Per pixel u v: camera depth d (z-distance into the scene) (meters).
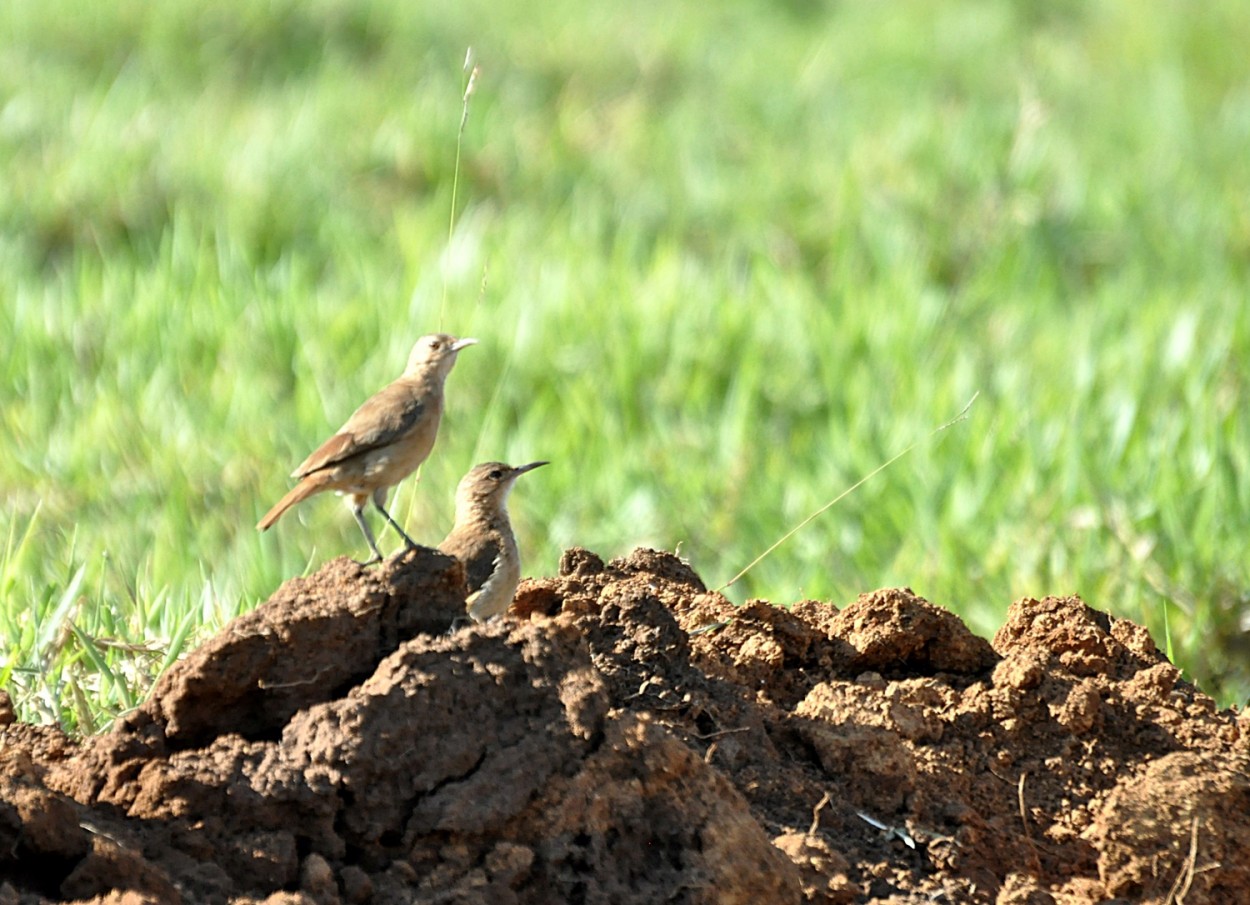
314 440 13.85
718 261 18.89
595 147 22.44
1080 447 12.60
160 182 19.89
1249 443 13.05
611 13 30.25
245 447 13.83
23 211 19.25
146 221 19.23
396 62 25.70
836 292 16.91
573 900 5.49
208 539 12.38
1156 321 15.92
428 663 5.69
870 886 6.14
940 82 26.59
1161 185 21.47
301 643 5.78
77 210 19.34
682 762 5.75
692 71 26.81
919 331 15.99
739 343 15.80
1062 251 19.25
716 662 7.09
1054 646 7.54
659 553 8.14
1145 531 11.88
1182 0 31.47
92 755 5.58
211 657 5.67
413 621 5.96
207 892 5.18
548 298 16.20
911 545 12.09
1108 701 7.14
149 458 13.77
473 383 15.31
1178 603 11.09
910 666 7.34
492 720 5.68
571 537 12.88
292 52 26.09
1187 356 14.79
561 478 13.45
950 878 6.25
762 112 24.25
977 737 6.89
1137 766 6.91
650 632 6.79
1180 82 26.86
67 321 16.09
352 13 27.36
